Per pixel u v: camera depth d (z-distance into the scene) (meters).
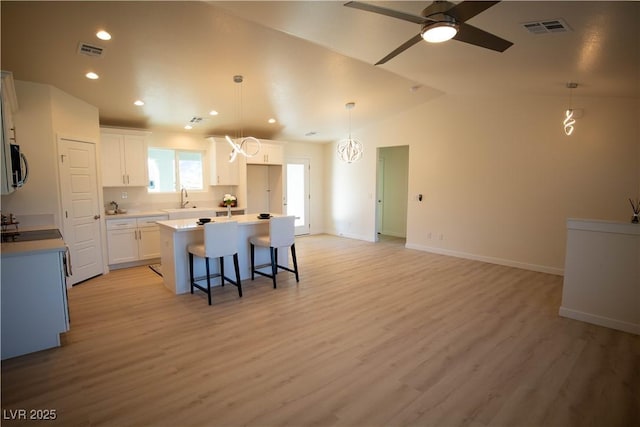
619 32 2.31
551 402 2.15
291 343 2.94
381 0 2.33
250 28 3.25
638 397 2.20
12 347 2.67
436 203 6.44
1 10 2.63
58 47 3.27
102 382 2.36
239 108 5.54
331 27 2.79
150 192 6.23
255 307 3.76
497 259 5.66
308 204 8.59
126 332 3.14
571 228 3.39
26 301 2.69
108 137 5.32
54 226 4.05
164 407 2.10
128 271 5.23
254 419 2.00
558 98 4.88
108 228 5.15
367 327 3.25
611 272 3.20
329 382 2.37
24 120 3.88
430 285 4.53
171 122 5.88
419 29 2.80
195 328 3.23
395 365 2.59
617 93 4.14
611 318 3.22
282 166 7.69
